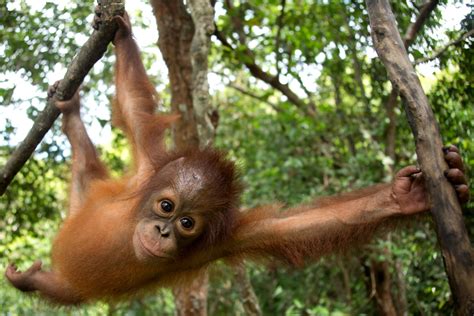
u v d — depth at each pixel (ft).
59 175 19.51
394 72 8.28
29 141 12.54
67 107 12.29
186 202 10.51
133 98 12.96
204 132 17.49
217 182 10.85
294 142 24.79
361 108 23.65
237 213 11.53
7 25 17.60
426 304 19.02
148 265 11.59
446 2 14.58
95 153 13.60
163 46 19.93
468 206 14.93
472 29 14.35
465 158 15.24
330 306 23.13
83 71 11.31
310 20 22.45
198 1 17.80
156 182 11.03
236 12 23.27
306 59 22.76
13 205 19.75
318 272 23.20
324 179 23.34
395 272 20.77
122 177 12.55
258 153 24.81
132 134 12.91
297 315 22.15
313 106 25.53
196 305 18.26
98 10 10.57
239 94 29.81
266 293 24.23
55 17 17.67
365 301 22.21
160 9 19.85
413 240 19.51
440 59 15.16
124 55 12.92
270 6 24.72
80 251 11.65
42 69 17.49
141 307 24.17
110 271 11.64
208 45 17.69
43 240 21.59
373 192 10.52
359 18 18.33
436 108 15.93
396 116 21.72
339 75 22.89
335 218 10.57
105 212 11.70
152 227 10.61
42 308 19.76
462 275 7.64
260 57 26.84
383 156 20.85
